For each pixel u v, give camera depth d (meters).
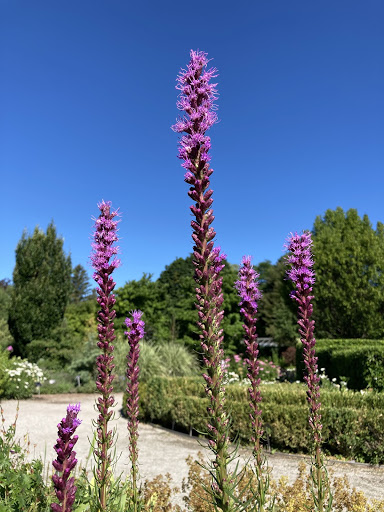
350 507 3.98
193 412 10.16
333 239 19.34
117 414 13.23
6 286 35.91
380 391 9.47
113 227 3.29
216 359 2.20
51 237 23.44
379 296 17.84
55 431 9.94
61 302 23.38
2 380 15.12
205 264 2.24
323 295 18.84
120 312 27.19
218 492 2.17
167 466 7.30
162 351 17.67
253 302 3.17
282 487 4.23
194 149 2.34
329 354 13.87
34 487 3.48
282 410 8.40
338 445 7.86
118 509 3.29
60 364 22.14
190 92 2.44
